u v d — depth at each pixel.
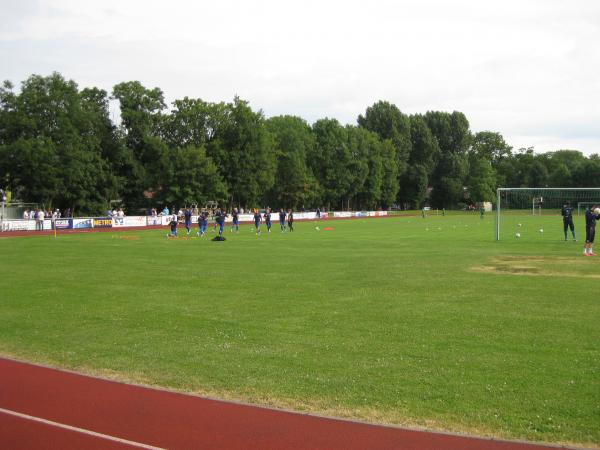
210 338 10.99
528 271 19.97
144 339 11.01
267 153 89.75
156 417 7.20
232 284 17.47
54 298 15.28
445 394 7.82
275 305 14.09
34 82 70.25
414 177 135.12
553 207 92.81
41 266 22.39
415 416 7.10
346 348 10.16
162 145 77.94
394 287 16.64
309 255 26.53
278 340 10.77
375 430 6.71
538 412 7.17
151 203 81.31
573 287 16.34
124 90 80.06
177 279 18.58
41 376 8.90
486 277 18.55
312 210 112.69
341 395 7.85
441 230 49.78
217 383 8.44
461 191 139.25
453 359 9.40
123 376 8.86
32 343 10.84
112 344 10.70
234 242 35.69
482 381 8.31
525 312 12.91
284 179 101.06
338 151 109.31
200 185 78.50
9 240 38.91
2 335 11.46
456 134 147.12
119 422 7.05
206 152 84.19
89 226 56.50
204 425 6.93
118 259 24.94
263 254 27.14
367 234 44.28
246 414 7.26
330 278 18.62
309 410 7.36
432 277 18.66
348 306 13.88
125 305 14.27
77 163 67.88
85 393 8.11
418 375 8.62
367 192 120.38
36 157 64.25
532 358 9.38
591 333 10.92
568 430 6.65
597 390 7.89
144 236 43.66
